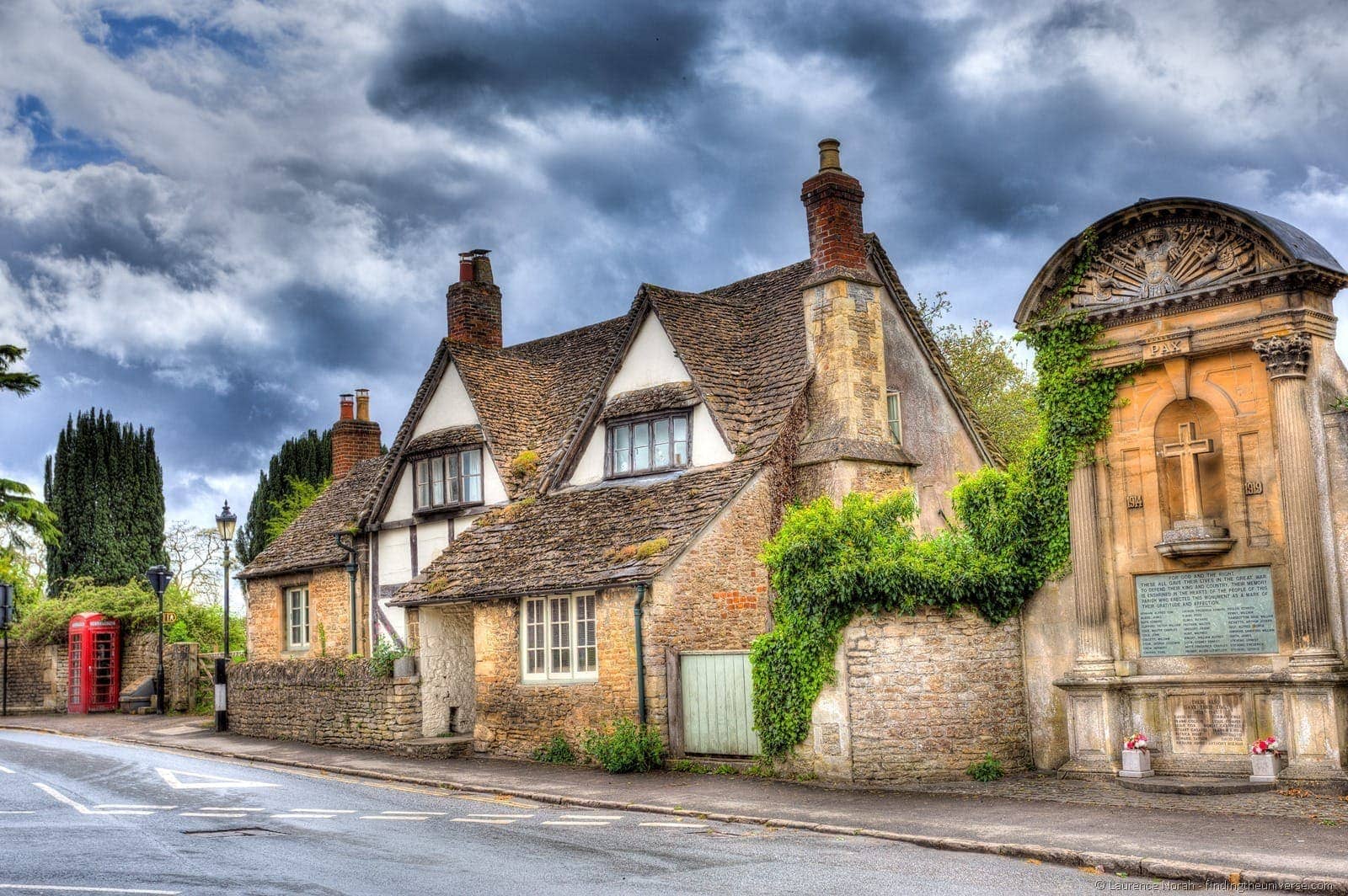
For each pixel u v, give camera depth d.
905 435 23.27
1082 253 16.27
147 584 46.72
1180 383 15.50
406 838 12.30
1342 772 13.66
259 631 30.39
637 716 18.30
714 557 19.33
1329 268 14.73
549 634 20.03
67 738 25.95
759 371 22.42
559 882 9.91
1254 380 15.08
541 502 23.22
